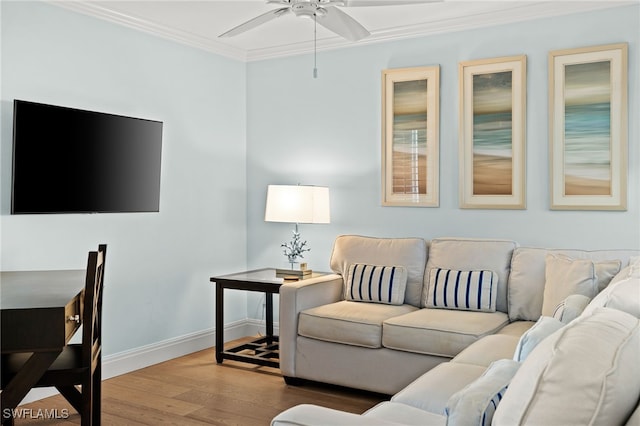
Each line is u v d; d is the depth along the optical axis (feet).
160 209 14.79
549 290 11.23
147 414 11.17
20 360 9.25
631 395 3.77
